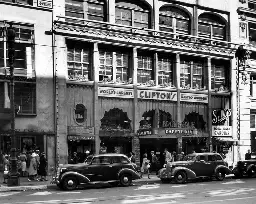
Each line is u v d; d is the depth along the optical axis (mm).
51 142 27812
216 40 36156
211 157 25422
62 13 29062
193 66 35562
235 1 38438
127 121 31719
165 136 31453
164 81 33844
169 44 33438
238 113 37375
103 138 30359
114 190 20484
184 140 34469
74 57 29719
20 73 27156
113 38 30672
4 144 26469
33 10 27812
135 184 23656
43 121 27641
